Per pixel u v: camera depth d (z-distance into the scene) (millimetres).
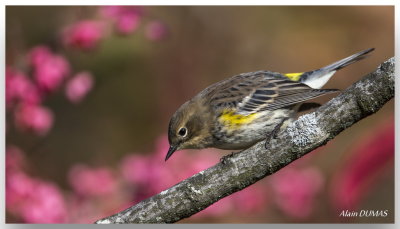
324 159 12648
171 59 14055
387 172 10156
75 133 13836
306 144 6395
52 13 12625
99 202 10547
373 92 6121
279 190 10867
